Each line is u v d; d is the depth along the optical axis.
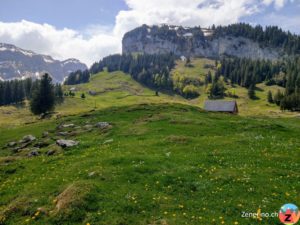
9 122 150.38
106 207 21.47
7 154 51.50
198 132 50.91
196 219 19.53
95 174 27.06
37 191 25.28
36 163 37.16
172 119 61.91
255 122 61.09
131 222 19.83
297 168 28.61
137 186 24.73
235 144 38.41
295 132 51.12
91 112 86.56
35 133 68.75
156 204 21.73
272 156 32.38
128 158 31.55
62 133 60.09
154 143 40.41
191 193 23.52
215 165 29.56
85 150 41.41
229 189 23.78
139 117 70.06
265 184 24.55
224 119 69.19
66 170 30.72
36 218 21.30
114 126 59.00
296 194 22.84
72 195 22.50
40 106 138.75
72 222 20.38
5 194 27.39
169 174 26.66
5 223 21.45
